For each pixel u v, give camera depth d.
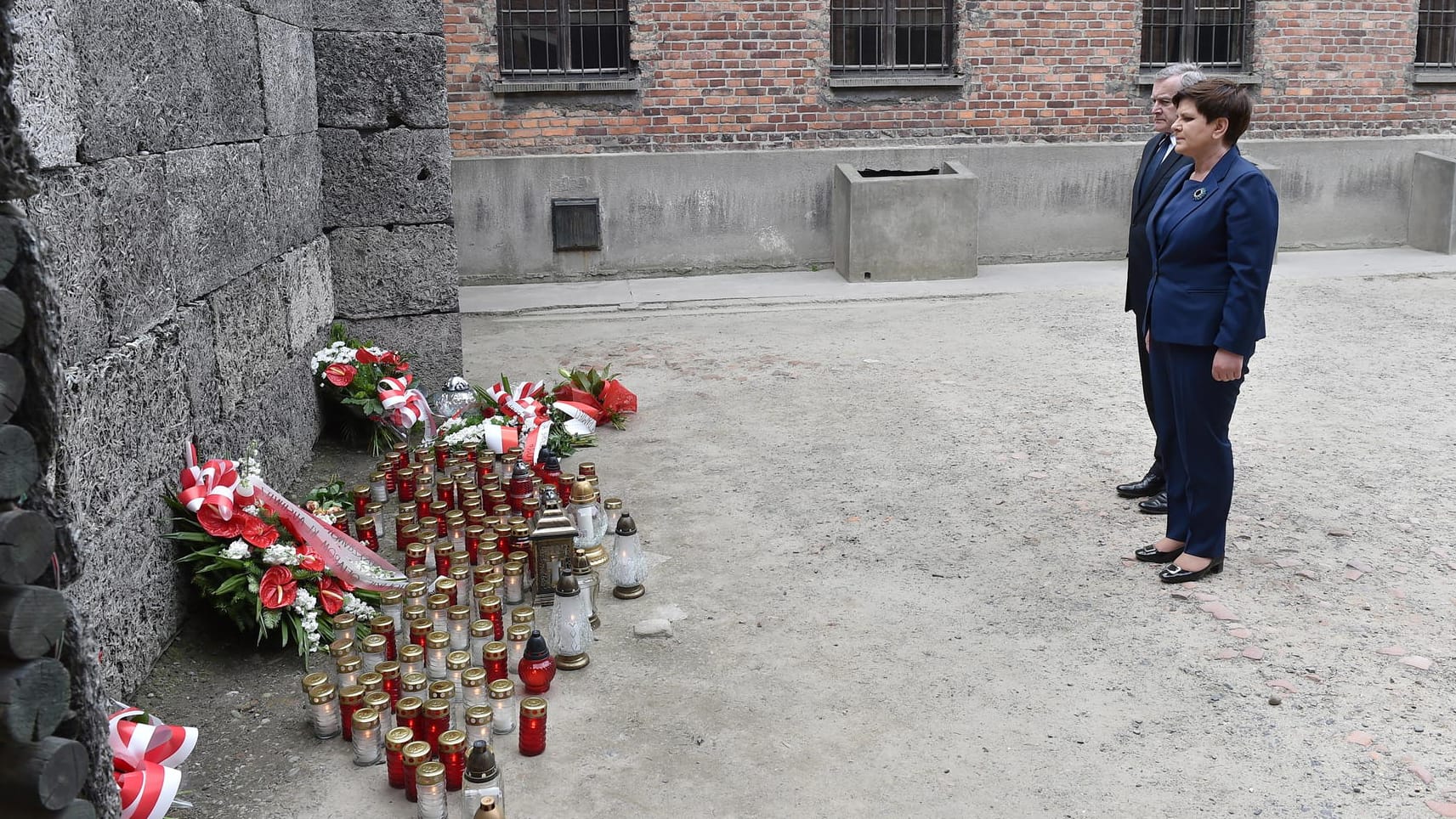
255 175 5.59
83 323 3.57
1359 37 13.01
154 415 4.12
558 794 3.29
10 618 2.08
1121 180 12.70
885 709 3.74
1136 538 5.20
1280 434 6.70
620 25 11.77
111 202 3.81
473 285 11.74
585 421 6.74
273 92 5.97
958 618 4.41
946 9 12.34
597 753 3.50
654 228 11.95
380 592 4.49
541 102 11.65
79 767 2.19
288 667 4.17
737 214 12.08
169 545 4.22
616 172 11.76
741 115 12.03
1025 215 12.63
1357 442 6.53
